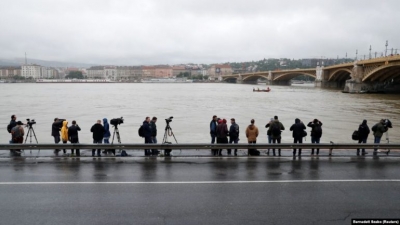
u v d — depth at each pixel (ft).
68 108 199.93
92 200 34.78
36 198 35.27
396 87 353.31
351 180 42.34
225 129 59.57
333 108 194.70
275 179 42.57
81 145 55.06
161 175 44.06
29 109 193.26
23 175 43.60
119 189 38.24
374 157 56.18
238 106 213.05
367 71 344.69
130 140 92.89
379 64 311.27
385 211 32.60
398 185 40.55
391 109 186.50
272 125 60.03
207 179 42.37
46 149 59.41
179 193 37.09
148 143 56.29
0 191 37.35
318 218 30.91
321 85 484.74
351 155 57.57
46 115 160.04
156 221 29.96
